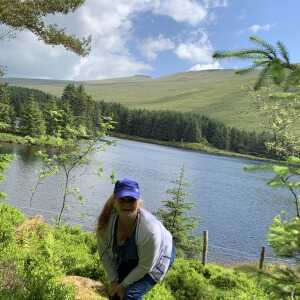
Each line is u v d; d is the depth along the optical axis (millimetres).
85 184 42250
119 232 4355
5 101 20391
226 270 14906
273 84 4234
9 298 5102
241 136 186250
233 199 54625
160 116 196500
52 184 40188
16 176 44125
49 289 5906
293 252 5066
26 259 8195
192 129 190750
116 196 4188
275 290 4797
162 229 4355
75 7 15680
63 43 16047
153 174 68312
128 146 138250
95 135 15156
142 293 4371
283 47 4129
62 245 11289
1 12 14461
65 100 110500
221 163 122375
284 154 20281
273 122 20078
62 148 15242
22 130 91062
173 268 11594
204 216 41125
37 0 15047
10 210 12445
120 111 195250
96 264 9234
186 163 104312
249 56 4195
